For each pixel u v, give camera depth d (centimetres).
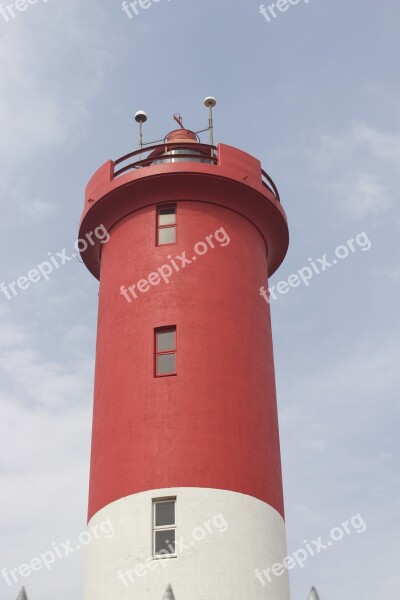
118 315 3262
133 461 2950
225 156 3428
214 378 3069
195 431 2966
